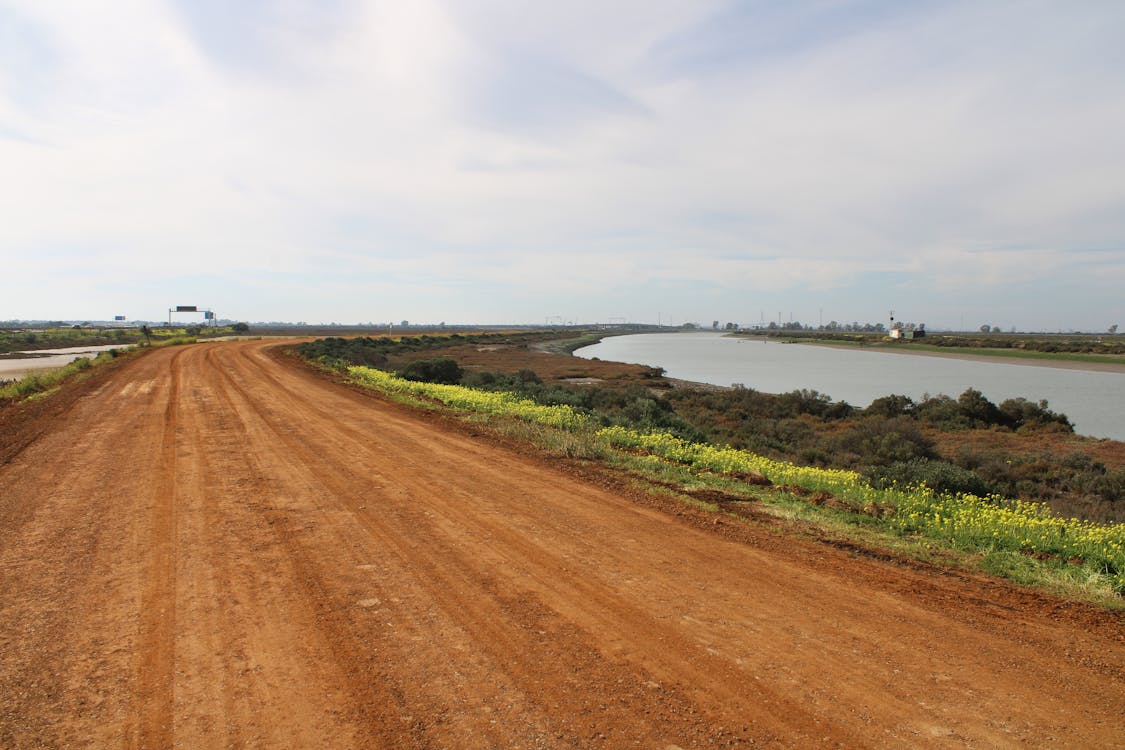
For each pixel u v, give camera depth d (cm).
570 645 467
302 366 3434
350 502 845
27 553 637
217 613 508
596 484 1004
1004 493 1645
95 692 392
